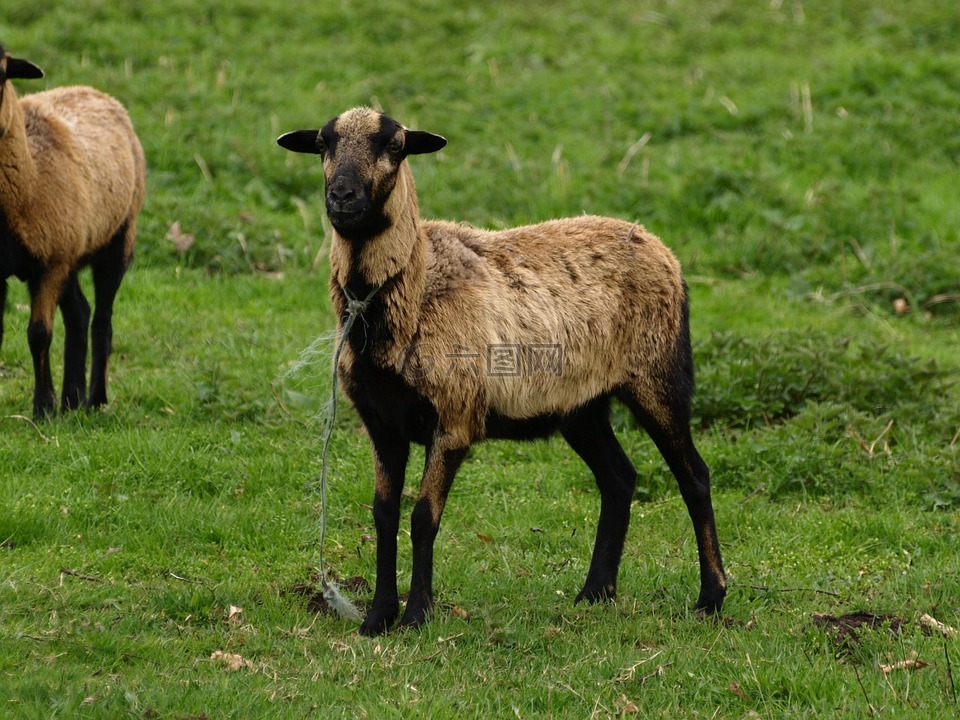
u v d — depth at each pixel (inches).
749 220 1683.1
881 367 1175.0
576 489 1019.3
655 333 803.4
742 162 1791.3
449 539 911.7
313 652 698.2
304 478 989.8
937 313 1494.8
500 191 1683.1
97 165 1124.5
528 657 700.7
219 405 1101.7
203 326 1331.2
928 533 928.9
